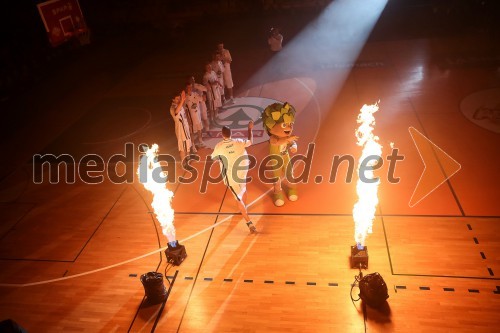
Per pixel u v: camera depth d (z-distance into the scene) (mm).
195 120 10797
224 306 6691
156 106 14180
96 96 15695
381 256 7305
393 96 12938
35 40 20109
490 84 12922
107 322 6668
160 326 6484
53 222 9188
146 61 18609
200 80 15836
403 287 6676
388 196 8750
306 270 7184
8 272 7922
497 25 16797
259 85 14820
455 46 15930
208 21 22031
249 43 19156
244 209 7973
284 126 7984
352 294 6652
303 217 8422
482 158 9625
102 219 9070
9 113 15297
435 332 5945
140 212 9141
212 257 7676
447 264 7023
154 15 22562
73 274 7699
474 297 6402
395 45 16859
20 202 10031
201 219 8688
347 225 8094
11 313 7031
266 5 21703
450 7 18516
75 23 20266
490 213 8008
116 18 22766
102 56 19938
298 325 6254
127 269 7656
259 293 6848
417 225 7918
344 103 12859
